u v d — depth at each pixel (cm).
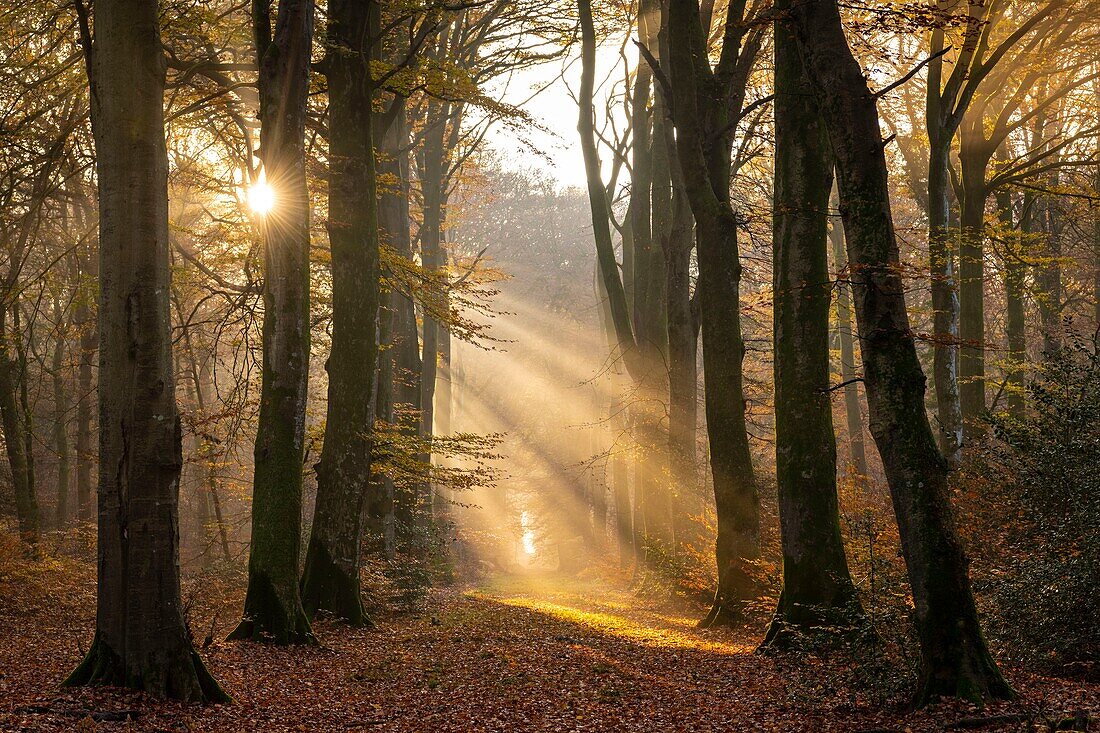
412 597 1864
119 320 820
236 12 1730
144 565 819
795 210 1146
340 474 1455
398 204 2206
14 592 1655
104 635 823
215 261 1811
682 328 1975
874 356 773
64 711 739
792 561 1169
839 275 812
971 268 2011
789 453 1180
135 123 820
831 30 802
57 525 2697
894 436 759
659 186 2188
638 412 2195
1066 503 930
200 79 1639
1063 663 824
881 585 904
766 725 775
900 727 696
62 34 1512
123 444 820
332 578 1447
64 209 2070
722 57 1504
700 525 1964
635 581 2573
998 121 1947
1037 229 2730
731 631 1398
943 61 1812
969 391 2030
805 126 1177
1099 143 2464
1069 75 2170
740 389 1464
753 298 2058
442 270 1731
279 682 991
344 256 1445
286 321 1240
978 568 1047
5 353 1892
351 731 810
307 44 1220
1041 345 3009
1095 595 821
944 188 1698
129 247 818
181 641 831
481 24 2375
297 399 1248
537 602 2225
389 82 1495
